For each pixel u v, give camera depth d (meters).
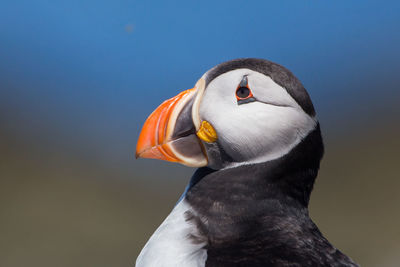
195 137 6.57
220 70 6.64
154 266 5.79
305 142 6.43
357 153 20.62
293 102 6.37
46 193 18.75
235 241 5.91
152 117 6.62
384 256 15.97
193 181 6.69
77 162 21.59
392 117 22.41
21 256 16.28
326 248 6.04
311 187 6.62
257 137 6.37
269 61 6.60
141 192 21.11
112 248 17.36
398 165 19.41
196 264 5.60
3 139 21.12
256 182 6.34
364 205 18.19
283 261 5.61
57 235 17.02
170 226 6.18
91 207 18.92
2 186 18.56
